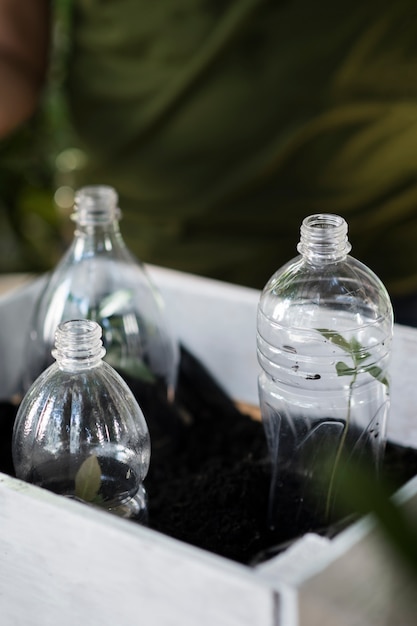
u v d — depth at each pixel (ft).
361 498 2.00
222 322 3.48
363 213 4.02
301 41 3.86
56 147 5.61
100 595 2.49
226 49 3.93
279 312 2.92
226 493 3.00
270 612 2.28
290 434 2.96
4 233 5.71
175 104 4.08
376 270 4.07
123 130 4.22
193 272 4.27
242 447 3.28
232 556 2.80
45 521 2.51
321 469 2.91
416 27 3.78
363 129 3.92
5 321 3.56
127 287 3.31
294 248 4.14
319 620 2.32
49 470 2.71
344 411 2.93
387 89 3.86
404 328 3.15
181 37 3.98
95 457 2.70
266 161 4.01
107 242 3.32
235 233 4.18
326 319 2.88
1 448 3.29
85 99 4.30
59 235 5.73
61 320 3.25
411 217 4.00
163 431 3.32
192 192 4.17
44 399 2.73
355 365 2.88
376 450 2.98
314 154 3.97
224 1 3.90
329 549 2.35
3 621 2.68
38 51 4.32
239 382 3.50
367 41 3.81
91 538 2.46
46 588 2.57
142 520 2.83
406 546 1.98
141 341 3.30
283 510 2.92
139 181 4.24
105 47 4.16
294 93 3.92
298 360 2.91
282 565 2.33
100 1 4.09
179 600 2.39
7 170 5.62
